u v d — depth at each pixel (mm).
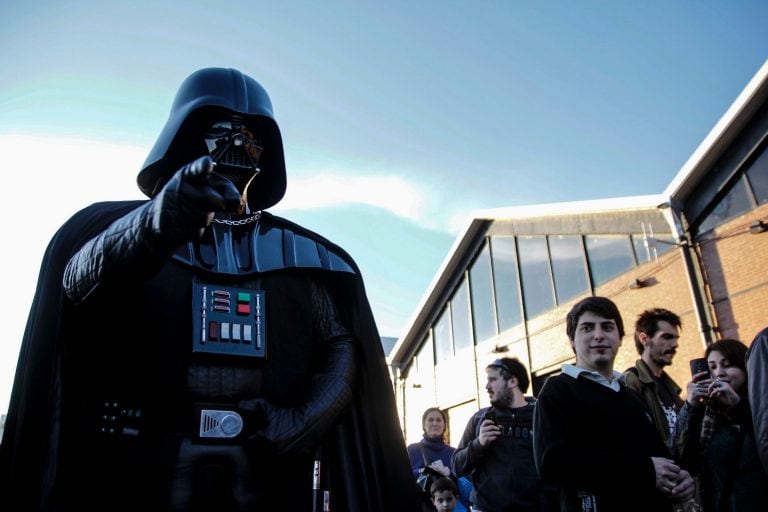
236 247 2082
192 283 1914
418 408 22125
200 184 1429
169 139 2070
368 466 2168
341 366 2080
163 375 1790
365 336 2232
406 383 23062
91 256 1613
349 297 2283
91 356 1790
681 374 12164
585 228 15453
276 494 1868
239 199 1443
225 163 2135
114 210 2021
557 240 16453
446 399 20547
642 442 2791
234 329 1891
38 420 1717
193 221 1444
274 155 2391
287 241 2186
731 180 11953
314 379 2041
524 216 17484
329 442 2197
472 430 4695
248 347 1896
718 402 3283
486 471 4172
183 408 1811
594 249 15141
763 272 11188
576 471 2668
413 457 6059
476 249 19672
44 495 1644
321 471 2094
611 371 3080
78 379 1771
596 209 14875
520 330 17359
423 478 5379
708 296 11984
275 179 2506
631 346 13492
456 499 5254
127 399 1778
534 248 17312
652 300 13219
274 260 2086
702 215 12422
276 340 1984
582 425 2814
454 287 20766
